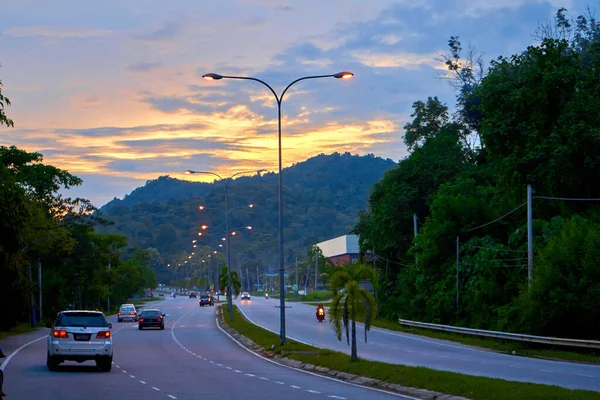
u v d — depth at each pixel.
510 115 50.12
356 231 80.56
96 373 24.12
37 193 69.19
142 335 49.50
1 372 15.50
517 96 48.53
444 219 57.59
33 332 56.72
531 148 48.31
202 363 28.41
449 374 20.03
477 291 49.62
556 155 45.81
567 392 15.88
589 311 36.47
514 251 49.47
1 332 54.25
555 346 38.06
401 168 71.38
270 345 34.75
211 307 110.38
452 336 48.28
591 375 23.73
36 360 29.41
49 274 76.38
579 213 47.09
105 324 24.89
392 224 70.50
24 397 17.45
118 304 125.75
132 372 24.53
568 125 46.88
